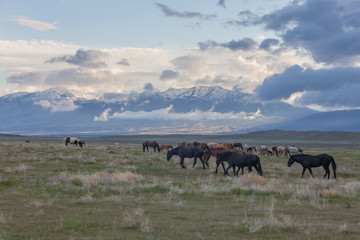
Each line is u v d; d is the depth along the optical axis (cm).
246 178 2183
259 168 2883
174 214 1221
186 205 1416
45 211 1227
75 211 1241
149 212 1245
